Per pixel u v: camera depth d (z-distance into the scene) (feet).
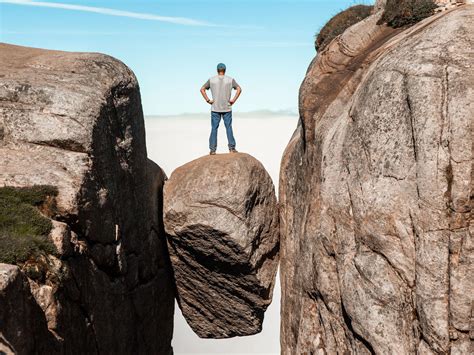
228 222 61.26
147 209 64.34
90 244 48.67
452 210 38.04
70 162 48.39
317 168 50.98
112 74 59.16
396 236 40.27
